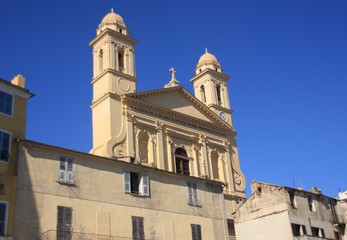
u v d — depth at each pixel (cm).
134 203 3600
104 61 5888
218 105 6925
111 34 5994
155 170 3844
